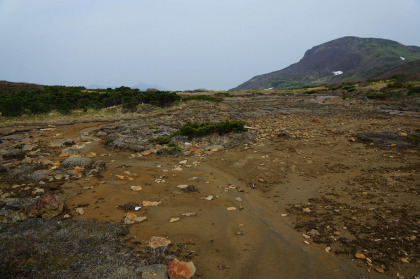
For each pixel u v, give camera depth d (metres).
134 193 5.73
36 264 2.84
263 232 4.21
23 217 4.25
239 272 3.23
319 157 8.05
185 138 10.91
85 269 2.86
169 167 7.71
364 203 5.03
